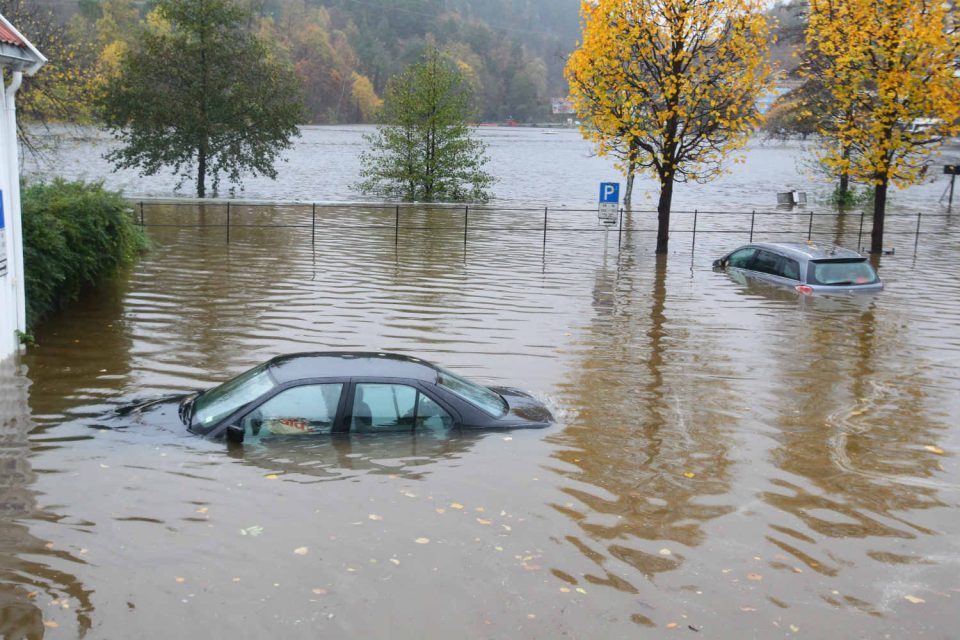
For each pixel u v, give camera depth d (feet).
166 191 137.49
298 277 63.57
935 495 27.43
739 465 29.45
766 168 252.21
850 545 23.80
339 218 101.35
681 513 25.36
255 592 20.26
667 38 77.20
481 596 20.43
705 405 36.47
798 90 131.03
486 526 23.82
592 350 45.68
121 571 21.02
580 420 33.19
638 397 37.27
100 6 353.51
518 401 33.68
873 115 80.69
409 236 87.86
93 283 55.42
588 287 63.41
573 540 23.34
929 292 64.85
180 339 45.29
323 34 495.00
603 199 76.89
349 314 52.03
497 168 226.38
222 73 128.88
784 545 23.66
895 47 77.25
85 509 24.07
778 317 55.36
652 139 79.20
